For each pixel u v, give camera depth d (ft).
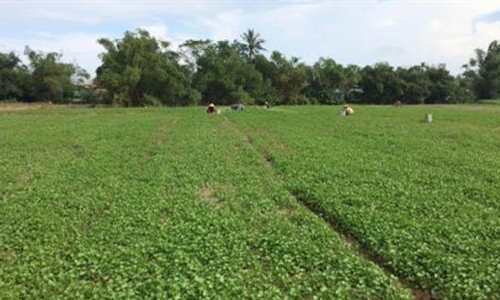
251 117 224.94
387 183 71.92
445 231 49.01
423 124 181.37
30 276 39.14
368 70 505.66
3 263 43.06
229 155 103.81
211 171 83.25
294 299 35.94
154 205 59.72
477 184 71.36
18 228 51.93
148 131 162.50
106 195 66.74
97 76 420.77
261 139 131.13
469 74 542.57
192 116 239.50
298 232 50.16
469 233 48.57
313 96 501.15
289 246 44.86
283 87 494.18
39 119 234.79
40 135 152.15
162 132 159.53
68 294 35.86
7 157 106.32
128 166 90.74
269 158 102.63
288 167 85.61
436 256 41.52
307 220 54.65
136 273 39.24
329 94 497.05
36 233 50.11
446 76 501.56
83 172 85.35
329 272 39.52
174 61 434.30
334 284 37.60
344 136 138.10
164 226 51.24
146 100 406.82
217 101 450.30
